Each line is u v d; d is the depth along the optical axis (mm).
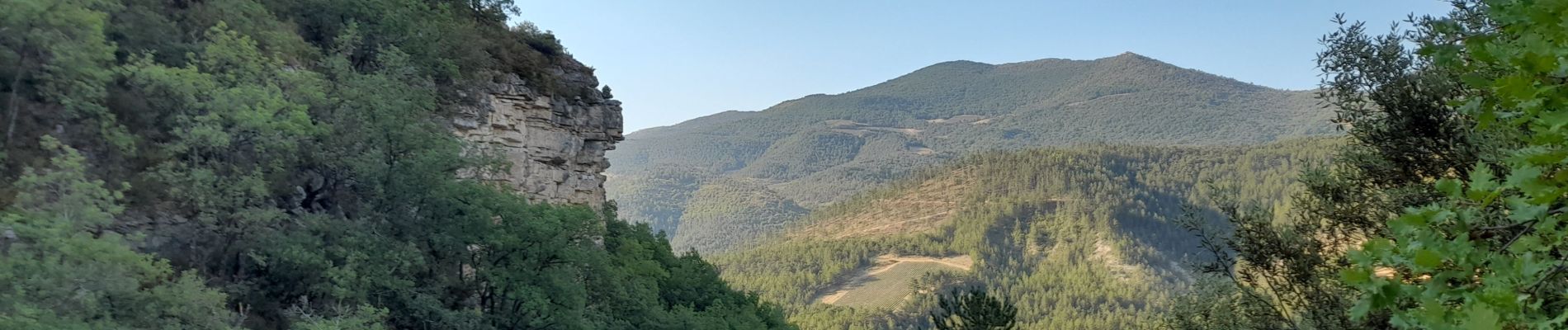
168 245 25156
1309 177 18625
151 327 18984
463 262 32938
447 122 41094
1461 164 16062
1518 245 8055
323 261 25656
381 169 29797
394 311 28688
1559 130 7086
